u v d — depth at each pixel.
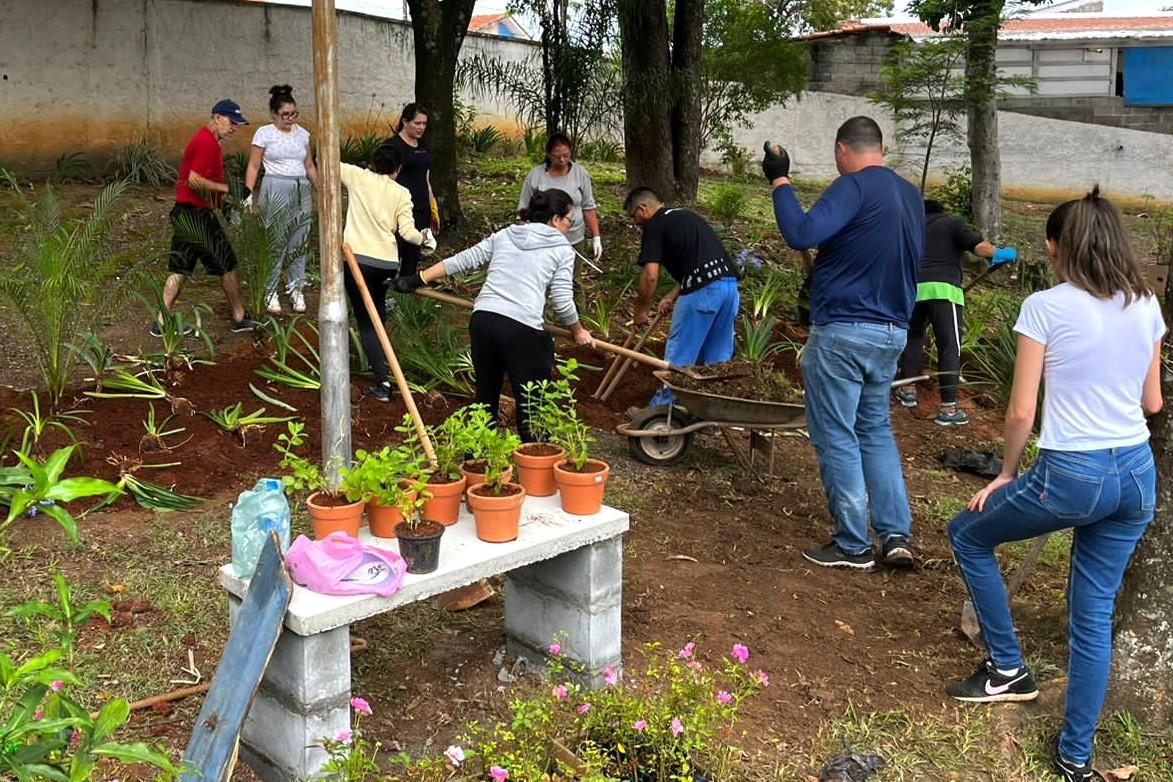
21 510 2.30
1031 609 4.79
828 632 4.55
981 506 3.73
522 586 4.03
